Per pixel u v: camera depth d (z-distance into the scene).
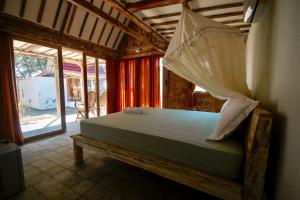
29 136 3.38
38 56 4.84
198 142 1.54
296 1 1.00
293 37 1.02
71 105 8.18
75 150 2.35
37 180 1.98
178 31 1.79
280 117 1.22
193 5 2.56
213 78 1.60
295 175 0.94
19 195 1.72
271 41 1.55
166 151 1.66
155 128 2.00
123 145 1.97
